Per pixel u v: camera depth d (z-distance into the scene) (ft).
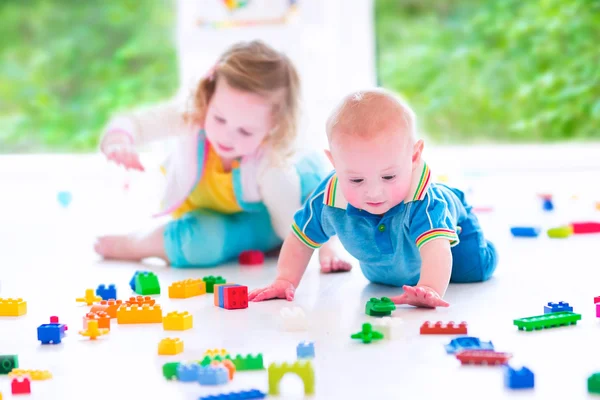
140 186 9.73
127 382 3.41
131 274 5.96
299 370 3.18
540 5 12.51
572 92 12.19
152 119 6.67
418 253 4.89
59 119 14.47
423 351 3.70
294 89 6.29
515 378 3.15
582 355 3.58
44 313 4.77
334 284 5.39
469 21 12.98
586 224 7.23
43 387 3.38
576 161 11.03
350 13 10.30
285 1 9.15
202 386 3.33
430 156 11.57
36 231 8.07
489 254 5.27
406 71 12.94
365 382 3.29
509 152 11.84
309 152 6.55
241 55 6.09
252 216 6.53
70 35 14.75
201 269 6.16
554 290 4.96
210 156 6.32
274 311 4.64
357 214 4.84
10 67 14.73
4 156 12.64
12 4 14.79
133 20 14.58
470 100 12.75
